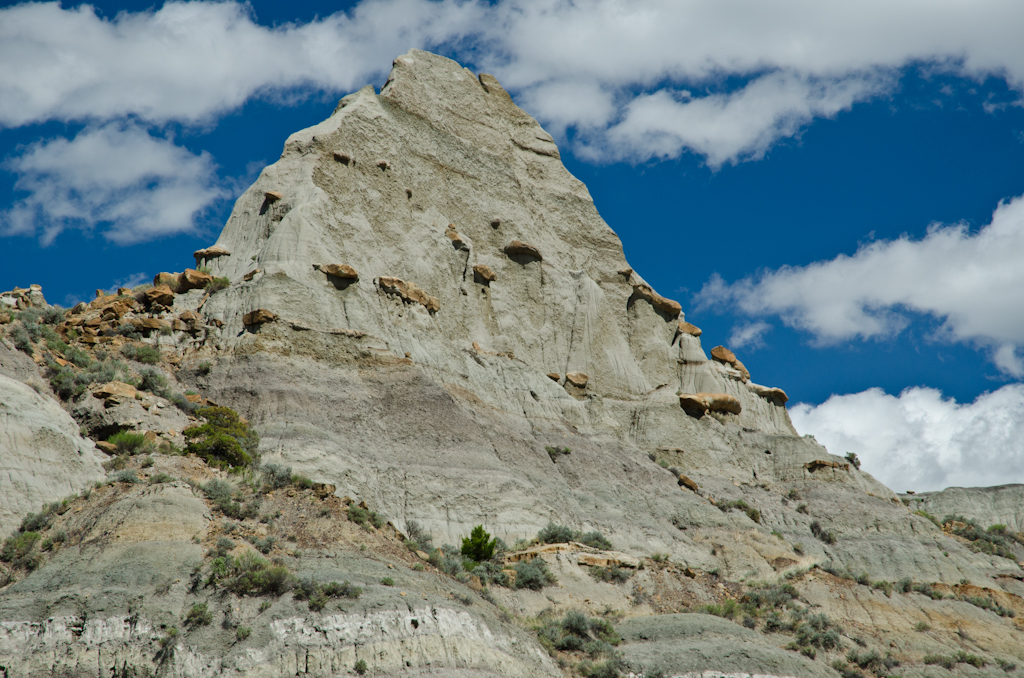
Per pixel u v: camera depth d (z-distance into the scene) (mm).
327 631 37094
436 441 63812
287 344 65500
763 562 66625
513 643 41906
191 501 43875
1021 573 75625
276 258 74625
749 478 86750
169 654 35281
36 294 68438
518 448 69062
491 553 54906
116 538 40219
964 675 55375
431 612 39438
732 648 47531
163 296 69500
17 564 40125
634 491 72688
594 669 43750
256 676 35219
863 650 55344
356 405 63656
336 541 45125
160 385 59281
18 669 33969
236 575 39219
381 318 74500
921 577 71438
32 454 45125
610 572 56531
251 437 56531
